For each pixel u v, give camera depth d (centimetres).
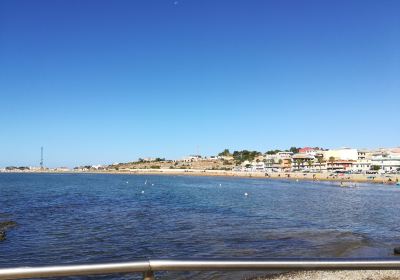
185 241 2327
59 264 234
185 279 1399
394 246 2219
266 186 11625
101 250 2064
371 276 1288
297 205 5306
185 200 5878
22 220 3256
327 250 2069
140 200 5769
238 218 3575
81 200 5622
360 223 3456
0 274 220
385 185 13200
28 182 12888
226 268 251
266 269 255
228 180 17225
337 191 9375
